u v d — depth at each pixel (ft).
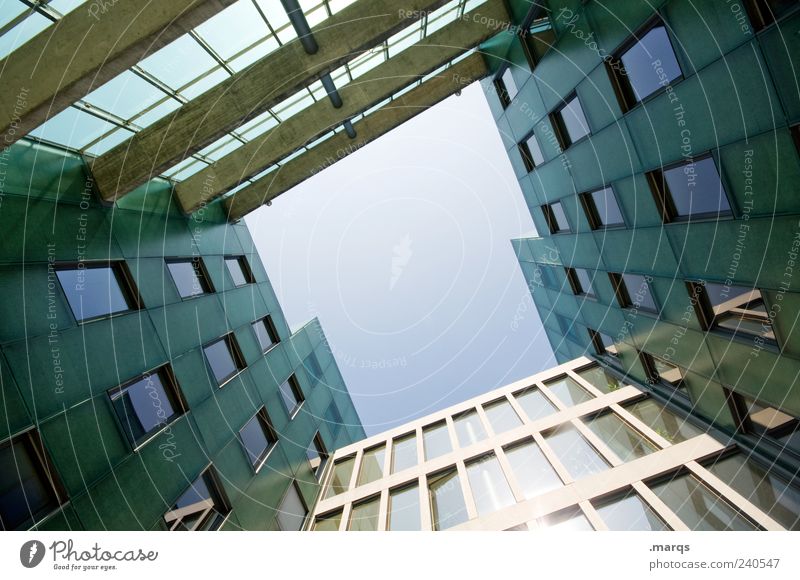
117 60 25.96
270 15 35.45
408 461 61.31
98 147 36.40
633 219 38.42
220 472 37.91
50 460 23.86
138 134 35.24
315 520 52.70
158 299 37.65
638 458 41.70
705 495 34.35
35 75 25.52
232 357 48.62
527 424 57.16
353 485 59.41
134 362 32.32
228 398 43.34
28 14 24.82
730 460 34.99
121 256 34.86
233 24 34.45
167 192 45.83
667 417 44.42
